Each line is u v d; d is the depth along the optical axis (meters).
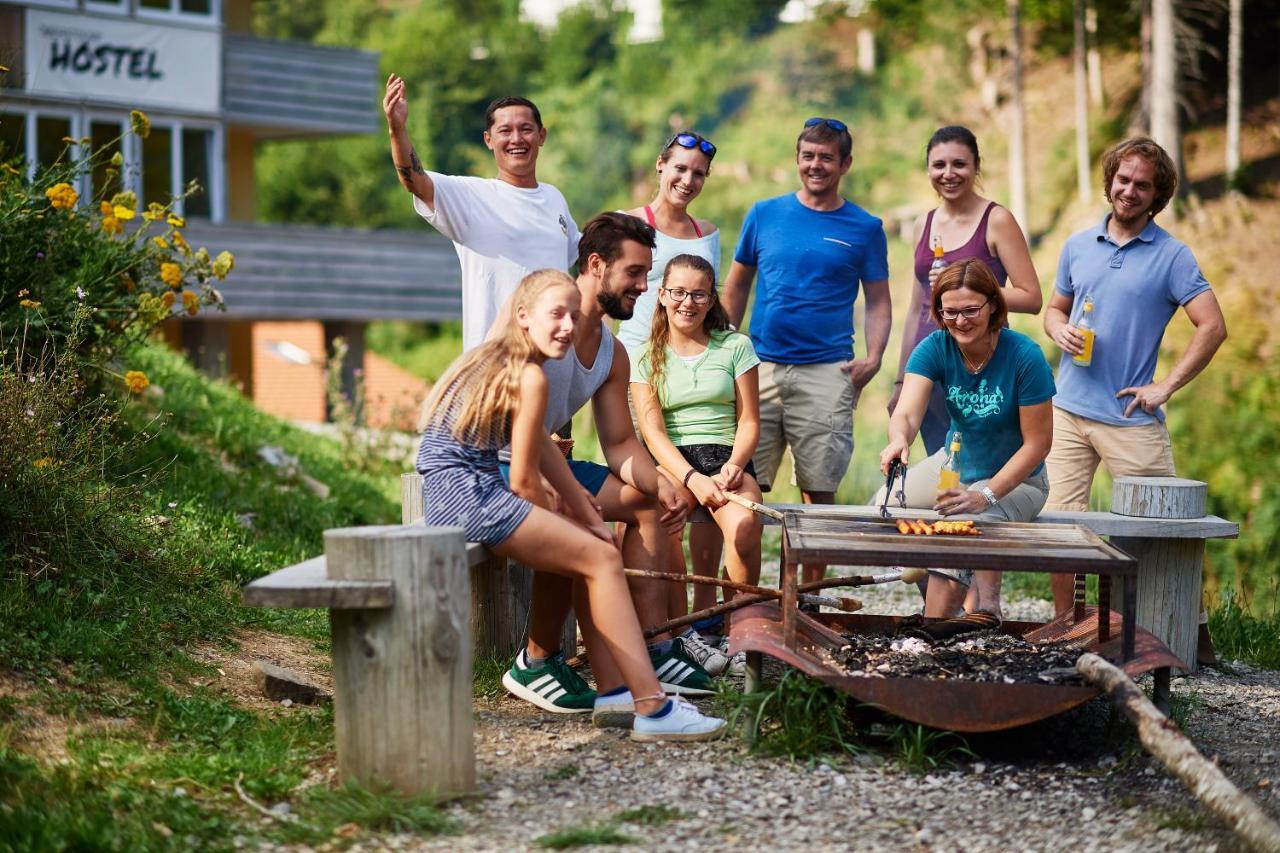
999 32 33.84
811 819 3.68
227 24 21.45
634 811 3.67
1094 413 5.80
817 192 6.00
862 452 20.25
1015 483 4.98
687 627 5.23
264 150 50.03
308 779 3.87
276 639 5.35
